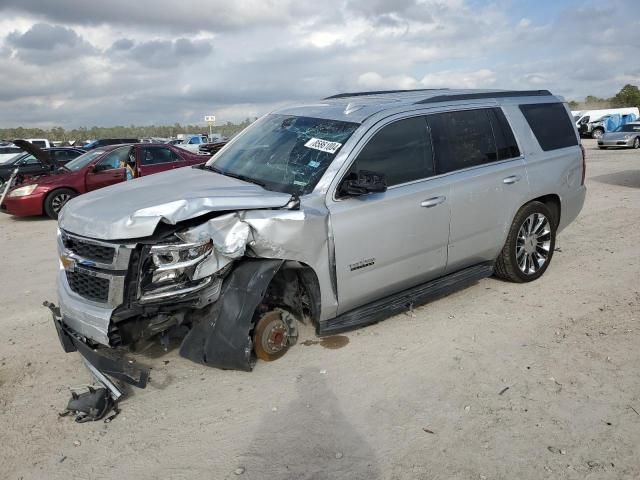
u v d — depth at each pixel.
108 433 3.37
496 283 5.86
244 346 3.74
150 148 12.55
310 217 3.87
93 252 3.57
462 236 4.96
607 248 7.11
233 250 3.56
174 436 3.33
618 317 4.85
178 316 3.75
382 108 4.61
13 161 16.42
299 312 4.26
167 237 3.50
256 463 3.06
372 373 4.00
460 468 2.96
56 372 4.18
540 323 4.79
